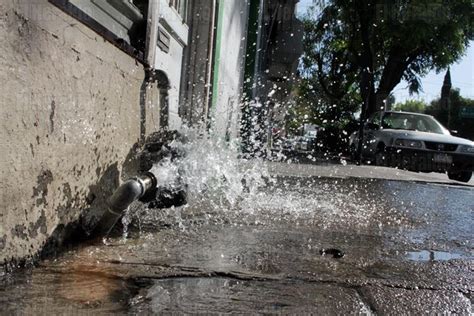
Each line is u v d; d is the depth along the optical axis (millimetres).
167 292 1853
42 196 2094
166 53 5078
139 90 3426
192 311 1680
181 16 5945
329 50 26469
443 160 10078
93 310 1628
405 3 21406
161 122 3949
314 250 2672
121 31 3377
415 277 2283
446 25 21734
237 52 10672
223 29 8055
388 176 9312
